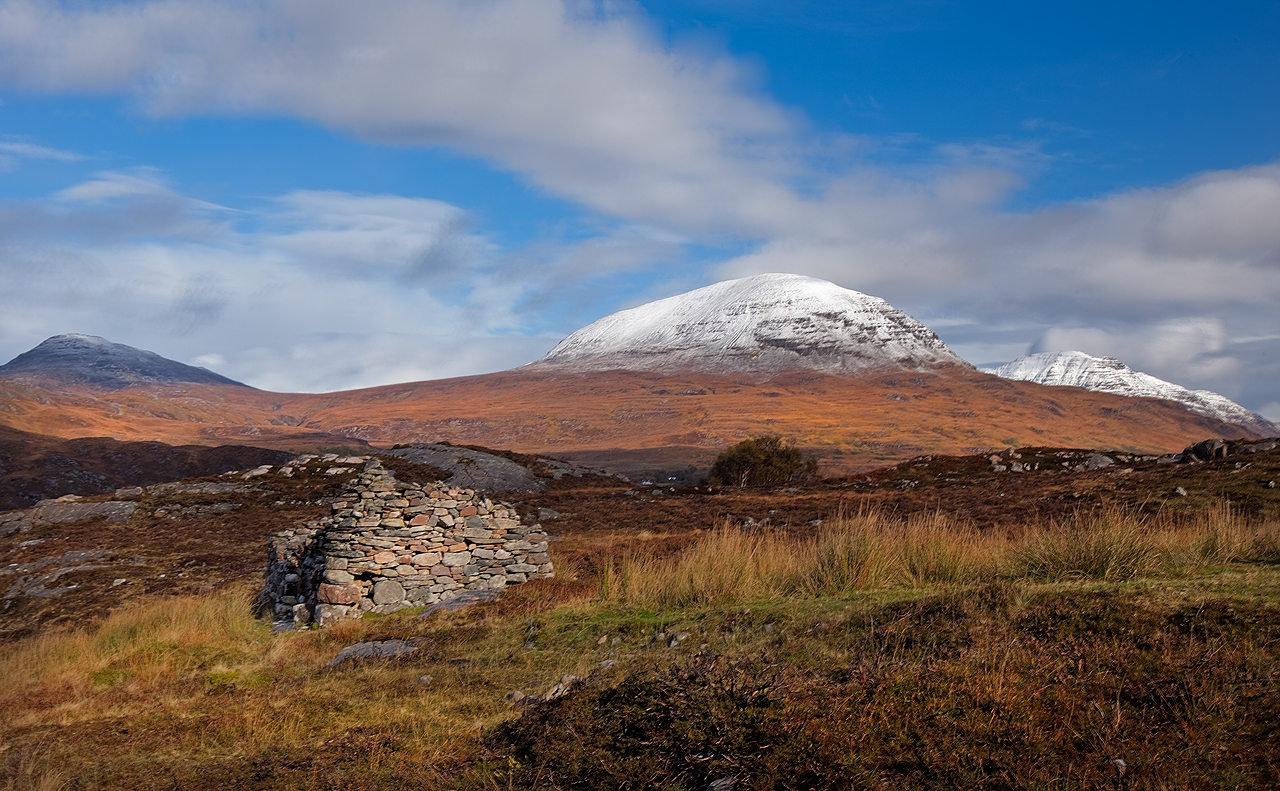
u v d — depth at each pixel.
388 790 7.18
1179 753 5.28
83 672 13.95
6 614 29.62
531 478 57.03
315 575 18.17
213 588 28.22
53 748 9.64
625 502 44.66
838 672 7.71
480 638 13.16
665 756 6.50
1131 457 43.78
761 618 10.53
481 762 7.48
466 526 18.44
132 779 8.31
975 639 7.77
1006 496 32.12
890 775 5.61
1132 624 7.33
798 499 40.41
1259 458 30.84
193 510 46.59
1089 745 5.52
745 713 6.67
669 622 11.72
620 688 7.87
